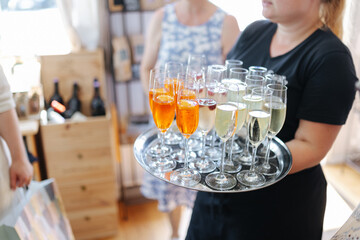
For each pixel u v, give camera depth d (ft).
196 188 3.01
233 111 3.02
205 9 6.04
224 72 3.94
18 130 4.43
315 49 3.49
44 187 4.30
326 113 3.34
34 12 7.63
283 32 3.90
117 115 8.71
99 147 7.11
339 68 3.29
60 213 4.41
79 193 7.41
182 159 3.61
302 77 3.60
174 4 6.20
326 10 3.76
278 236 3.97
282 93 3.17
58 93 7.62
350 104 3.37
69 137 6.90
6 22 7.56
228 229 4.14
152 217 8.43
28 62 7.49
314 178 3.92
